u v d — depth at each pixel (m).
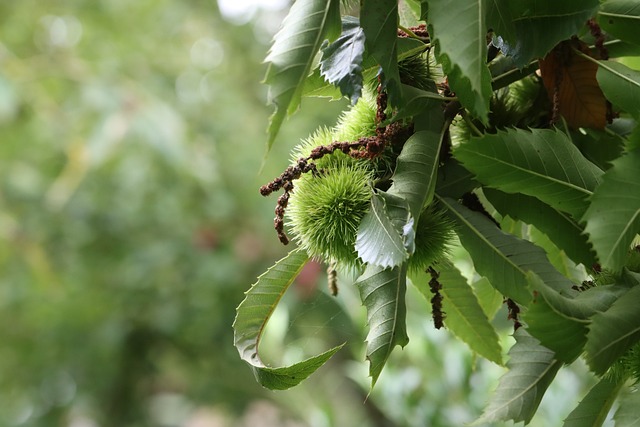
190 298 4.78
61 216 4.79
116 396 5.14
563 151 1.08
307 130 4.66
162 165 4.75
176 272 4.78
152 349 5.05
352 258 1.15
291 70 1.04
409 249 1.04
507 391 1.12
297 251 1.17
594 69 1.15
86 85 4.10
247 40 5.39
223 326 4.80
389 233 1.06
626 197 1.02
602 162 1.17
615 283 1.06
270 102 1.03
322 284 1.91
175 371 5.20
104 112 3.86
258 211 4.73
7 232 4.38
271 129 1.03
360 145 1.14
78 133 4.49
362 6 1.07
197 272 4.70
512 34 1.08
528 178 1.08
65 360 4.92
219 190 4.70
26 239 4.42
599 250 1.01
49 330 4.91
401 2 1.21
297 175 1.14
